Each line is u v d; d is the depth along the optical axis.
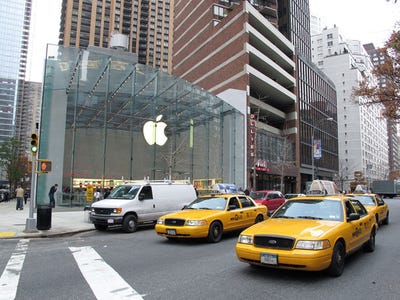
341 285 5.80
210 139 33.97
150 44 124.94
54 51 25.03
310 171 58.88
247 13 46.62
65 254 8.69
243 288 5.62
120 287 5.71
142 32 123.88
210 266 7.18
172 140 30.14
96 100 26.39
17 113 108.31
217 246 9.68
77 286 5.79
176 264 7.40
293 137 55.28
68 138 26.98
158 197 14.66
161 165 29.30
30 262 7.73
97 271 6.82
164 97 29.72
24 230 12.52
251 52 45.75
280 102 56.53
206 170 32.94
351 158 107.44
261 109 49.97
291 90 56.72
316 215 7.35
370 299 5.11
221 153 35.03
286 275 6.40
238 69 45.69
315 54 125.06
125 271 6.80
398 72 17.39
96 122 30.95
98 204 13.54
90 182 30.19
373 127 127.44
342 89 111.00
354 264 7.38
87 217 15.46
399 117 18.41
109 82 26.66
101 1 114.12
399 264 7.39
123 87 27.30
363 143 110.19
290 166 51.69
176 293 5.37
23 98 110.50
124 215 13.11
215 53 50.91
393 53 17.05
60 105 24.80
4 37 113.50
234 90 44.34
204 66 53.19
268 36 53.12
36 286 5.82
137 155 28.56
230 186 26.75
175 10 66.25
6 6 115.88
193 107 32.41
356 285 5.80
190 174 31.33
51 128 24.28
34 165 12.85
